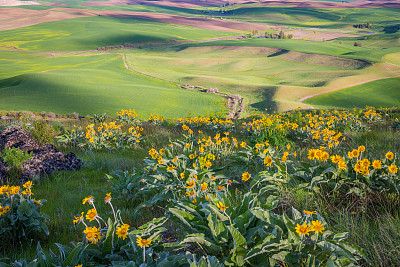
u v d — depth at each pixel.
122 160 7.61
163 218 2.93
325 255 2.26
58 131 12.66
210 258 2.26
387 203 3.43
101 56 152.50
